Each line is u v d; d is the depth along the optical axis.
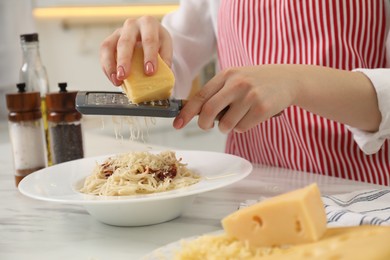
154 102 0.79
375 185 0.97
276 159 1.19
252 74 0.79
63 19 2.80
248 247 0.60
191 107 0.78
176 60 1.38
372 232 0.60
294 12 1.12
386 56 1.11
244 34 1.20
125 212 0.79
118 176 0.86
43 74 1.24
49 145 1.21
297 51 1.13
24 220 0.89
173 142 2.63
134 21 0.96
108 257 0.71
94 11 2.75
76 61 2.88
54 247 0.76
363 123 0.93
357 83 0.89
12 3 2.53
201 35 1.44
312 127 1.11
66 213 0.91
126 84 0.79
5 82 2.57
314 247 0.57
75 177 0.95
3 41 2.54
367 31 1.10
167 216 0.82
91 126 2.34
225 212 0.86
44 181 0.91
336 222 0.71
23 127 1.09
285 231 0.59
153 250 0.72
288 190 0.97
